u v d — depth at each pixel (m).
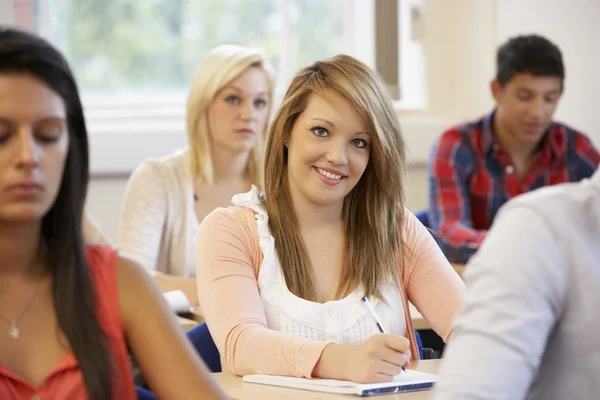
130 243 3.85
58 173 1.49
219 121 3.93
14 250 1.57
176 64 5.55
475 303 1.43
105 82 5.46
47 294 1.60
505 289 1.42
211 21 5.59
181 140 5.23
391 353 2.17
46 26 5.35
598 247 1.46
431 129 5.65
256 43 5.68
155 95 5.51
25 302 1.59
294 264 2.51
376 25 5.66
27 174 1.44
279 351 2.25
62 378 1.55
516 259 1.43
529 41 4.28
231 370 2.33
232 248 2.50
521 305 1.41
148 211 3.90
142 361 1.67
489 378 1.39
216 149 4.00
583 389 1.45
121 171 5.14
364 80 2.51
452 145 4.47
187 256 3.96
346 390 2.10
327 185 2.49
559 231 1.44
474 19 5.70
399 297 2.60
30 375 1.55
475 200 4.49
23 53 1.46
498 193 4.46
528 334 1.40
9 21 5.06
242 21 5.64
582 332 1.44
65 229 1.58
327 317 2.46
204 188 4.01
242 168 4.07
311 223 2.58
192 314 3.47
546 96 4.27
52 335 1.58
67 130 1.53
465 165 4.46
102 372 1.55
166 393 1.65
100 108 5.41
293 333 2.44
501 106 4.38
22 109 1.44
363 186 2.59
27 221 1.48
